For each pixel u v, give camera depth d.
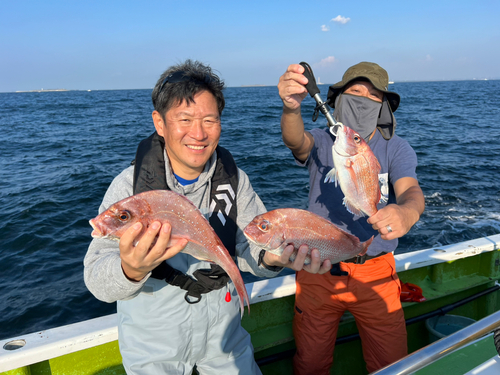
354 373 2.72
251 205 1.83
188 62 1.50
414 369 1.14
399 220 1.54
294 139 2.01
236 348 1.73
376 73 2.09
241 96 77.38
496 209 7.86
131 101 66.38
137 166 1.58
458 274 3.05
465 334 1.24
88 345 1.91
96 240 1.52
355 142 1.73
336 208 2.17
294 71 1.74
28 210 7.67
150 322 1.51
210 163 1.70
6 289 5.01
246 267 1.77
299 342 2.29
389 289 2.15
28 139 18.67
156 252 1.14
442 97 58.53
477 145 15.35
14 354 1.78
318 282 2.17
